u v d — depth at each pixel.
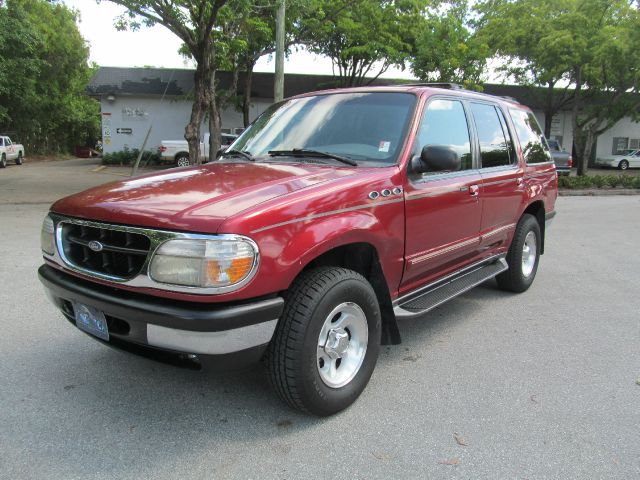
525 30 22.95
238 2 13.61
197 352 2.57
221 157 4.18
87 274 2.86
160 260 2.55
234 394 3.39
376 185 3.28
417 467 2.68
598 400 3.41
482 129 4.68
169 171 3.66
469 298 5.68
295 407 3.02
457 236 4.18
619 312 5.25
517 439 2.94
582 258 7.77
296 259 2.73
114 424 3.03
